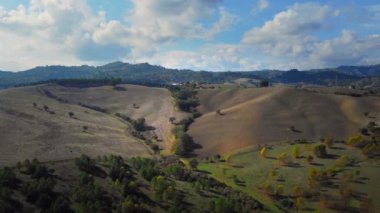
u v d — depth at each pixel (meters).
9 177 100.56
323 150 147.75
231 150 179.50
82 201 97.56
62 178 110.31
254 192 128.38
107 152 169.62
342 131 191.12
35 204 93.12
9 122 182.75
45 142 165.75
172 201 111.44
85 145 174.38
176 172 138.62
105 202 101.44
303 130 194.75
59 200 93.75
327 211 111.50
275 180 133.62
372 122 189.88
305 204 116.25
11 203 90.19
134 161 139.38
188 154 184.25
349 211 109.94
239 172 147.38
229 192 124.81
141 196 111.00
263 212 112.50
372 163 136.38
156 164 153.75
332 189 121.38
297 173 136.12
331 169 130.25
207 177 141.38
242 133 195.88
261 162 153.50
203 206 112.25
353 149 153.25
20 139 162.38
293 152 150.25
